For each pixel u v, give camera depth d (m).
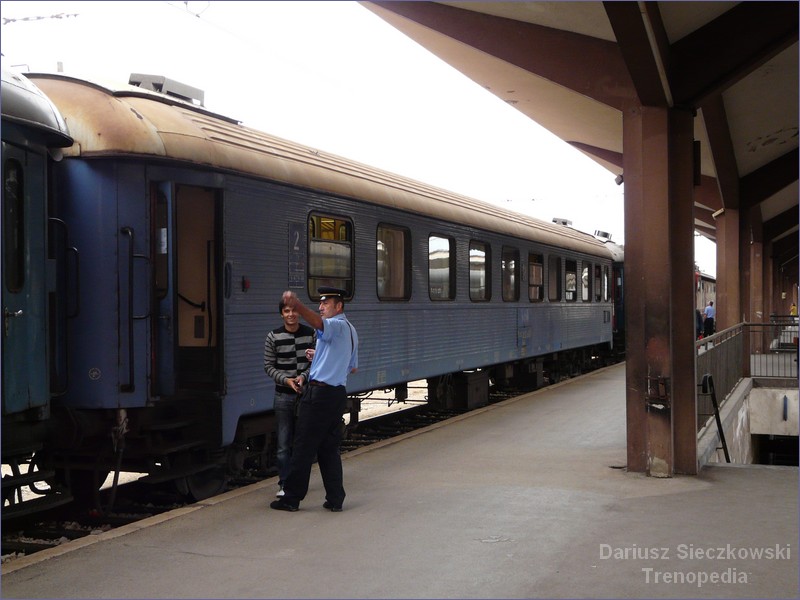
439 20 7.80
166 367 6.84
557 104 10.52
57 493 6.23
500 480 7.23
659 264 7.26
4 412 5.53
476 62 8.70
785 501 6.40
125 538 5.48
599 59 7.41
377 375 10.02
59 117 6.25
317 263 8.77
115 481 6.64
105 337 6.59
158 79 7.88
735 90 10.02
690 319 7.41
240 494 6.77
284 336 6.75
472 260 12.99
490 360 13.61
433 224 11.59
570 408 12.17
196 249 7.38
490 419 11.04
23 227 5.80
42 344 5.98
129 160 6.64
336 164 9.59
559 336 17.34
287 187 8.22
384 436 11.29
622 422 10.72
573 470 7.63
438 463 8.03
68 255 6.64
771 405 15.39
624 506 6.26
